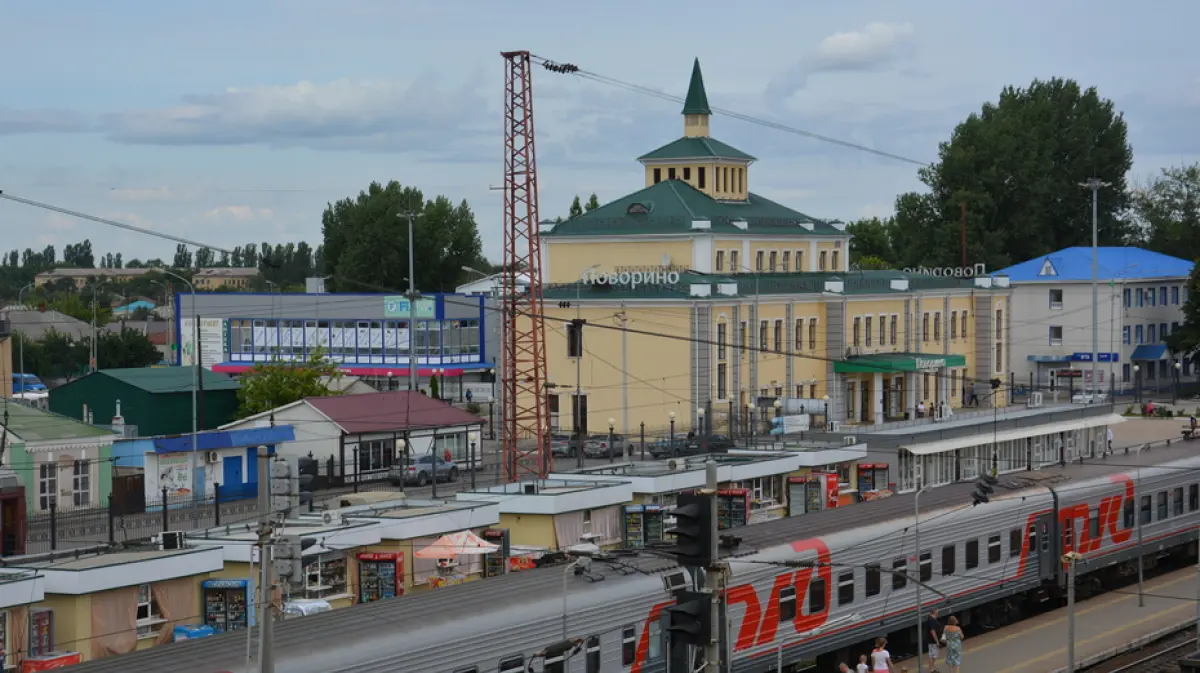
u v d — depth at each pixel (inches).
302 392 4067.4
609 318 4333.2
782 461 2933.1
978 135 7135.8
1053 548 2554.1
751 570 1888.5
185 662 1373.0
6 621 1663.4
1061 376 5733.3
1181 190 7544.3
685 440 3809.1
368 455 3567.9
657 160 5182.1
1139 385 5506.9
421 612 1562.5
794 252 5167.3
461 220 7637.8
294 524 2113.7
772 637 1935.3
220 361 5561.0
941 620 2288.4
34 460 2903.5
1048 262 6048.2
